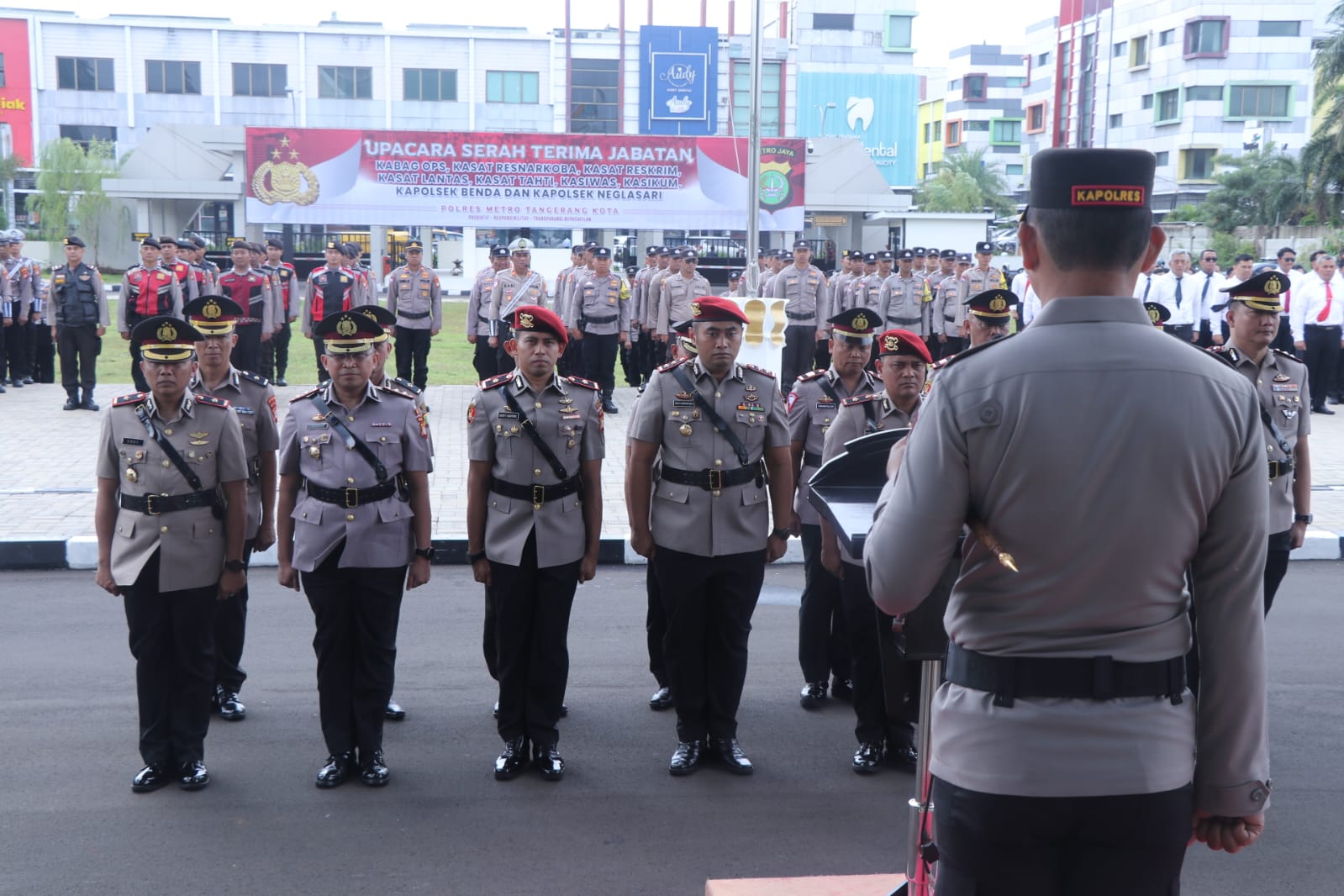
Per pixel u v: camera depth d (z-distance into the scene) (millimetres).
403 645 6461
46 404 14125
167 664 4648
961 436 1879
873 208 34812
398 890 3840
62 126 52000
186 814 4410
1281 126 57750
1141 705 1859
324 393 4828
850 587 4852
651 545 5023
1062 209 1914
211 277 14641
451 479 10109
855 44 71812
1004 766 1872
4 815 4363
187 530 4555
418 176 26766
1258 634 1901
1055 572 1847
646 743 5203
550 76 53469
